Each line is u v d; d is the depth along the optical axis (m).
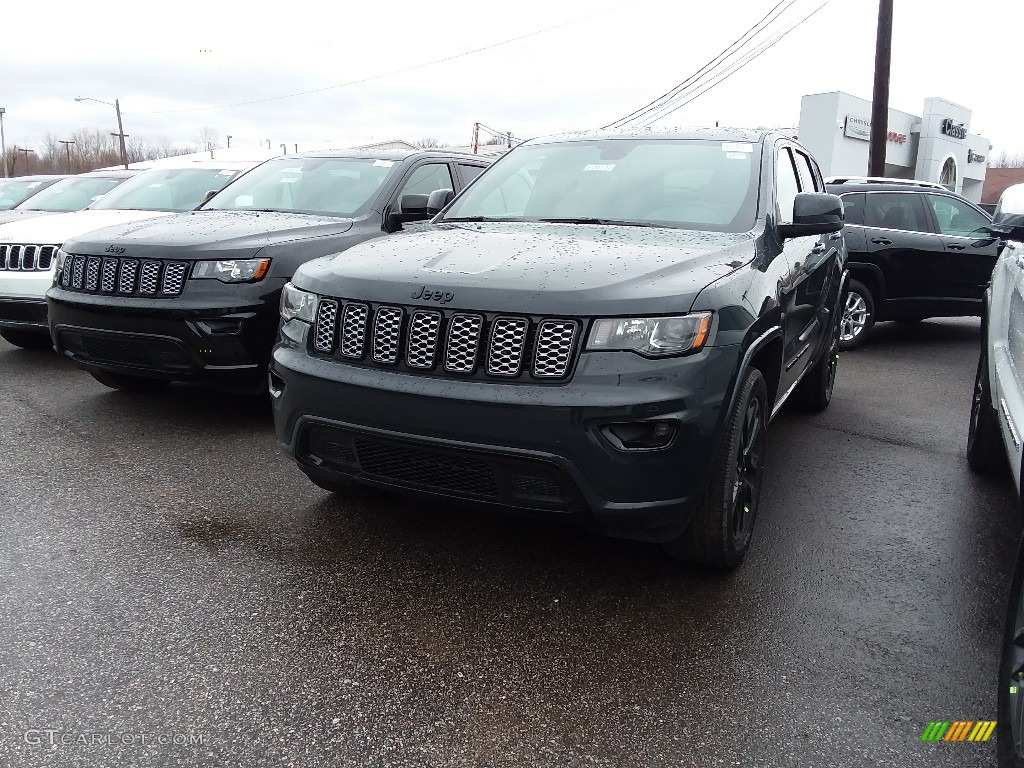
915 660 2.75
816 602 3.12
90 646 2.73
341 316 3.10
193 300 4.63
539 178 4.32
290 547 3.49
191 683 2.54
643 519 2.79
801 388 5.70
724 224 3.74
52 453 4.61
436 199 4.62
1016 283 3.76
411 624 2.92
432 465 2.94
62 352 5.25
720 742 2.33
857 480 4.50
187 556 3.39
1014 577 2.28
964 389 6.76
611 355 2.72
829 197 3.83
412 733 2.34
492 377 2.79
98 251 4.93
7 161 70.31
